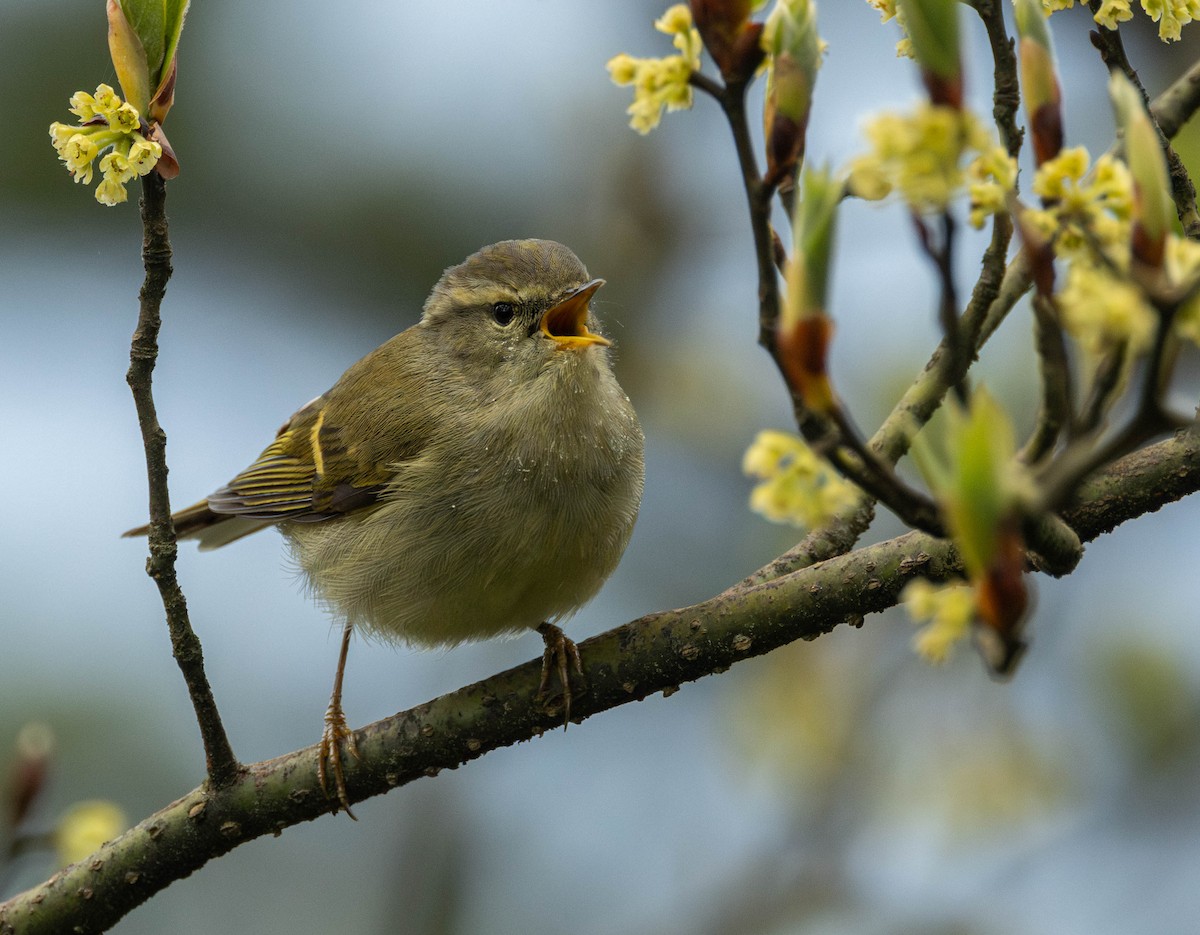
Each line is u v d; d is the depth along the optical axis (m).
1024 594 3.47
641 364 13.60
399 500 8.96
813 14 4.50
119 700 13.25
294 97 15.77
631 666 7.23
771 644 6.97
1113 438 3.46
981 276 4.84
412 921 12.41
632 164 14.16
